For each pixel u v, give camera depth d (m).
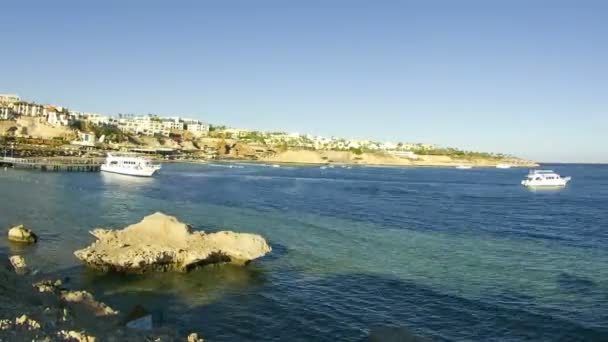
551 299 29.16
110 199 69.56
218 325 24.33
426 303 28.25
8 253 35.34
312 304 27.75
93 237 41.84
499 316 26.27
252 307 26.95
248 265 34.91
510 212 76.25
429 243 46.66
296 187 112.31
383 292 30.14
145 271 31.58
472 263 38.22
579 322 25.39
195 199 76.12
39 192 71.94
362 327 24.59
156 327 22.41
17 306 17.53
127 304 26.39
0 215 50.28
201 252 32.78
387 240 47.31
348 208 72.75
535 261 39.59
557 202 94.88
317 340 22.92
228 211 63.75
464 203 89.50
